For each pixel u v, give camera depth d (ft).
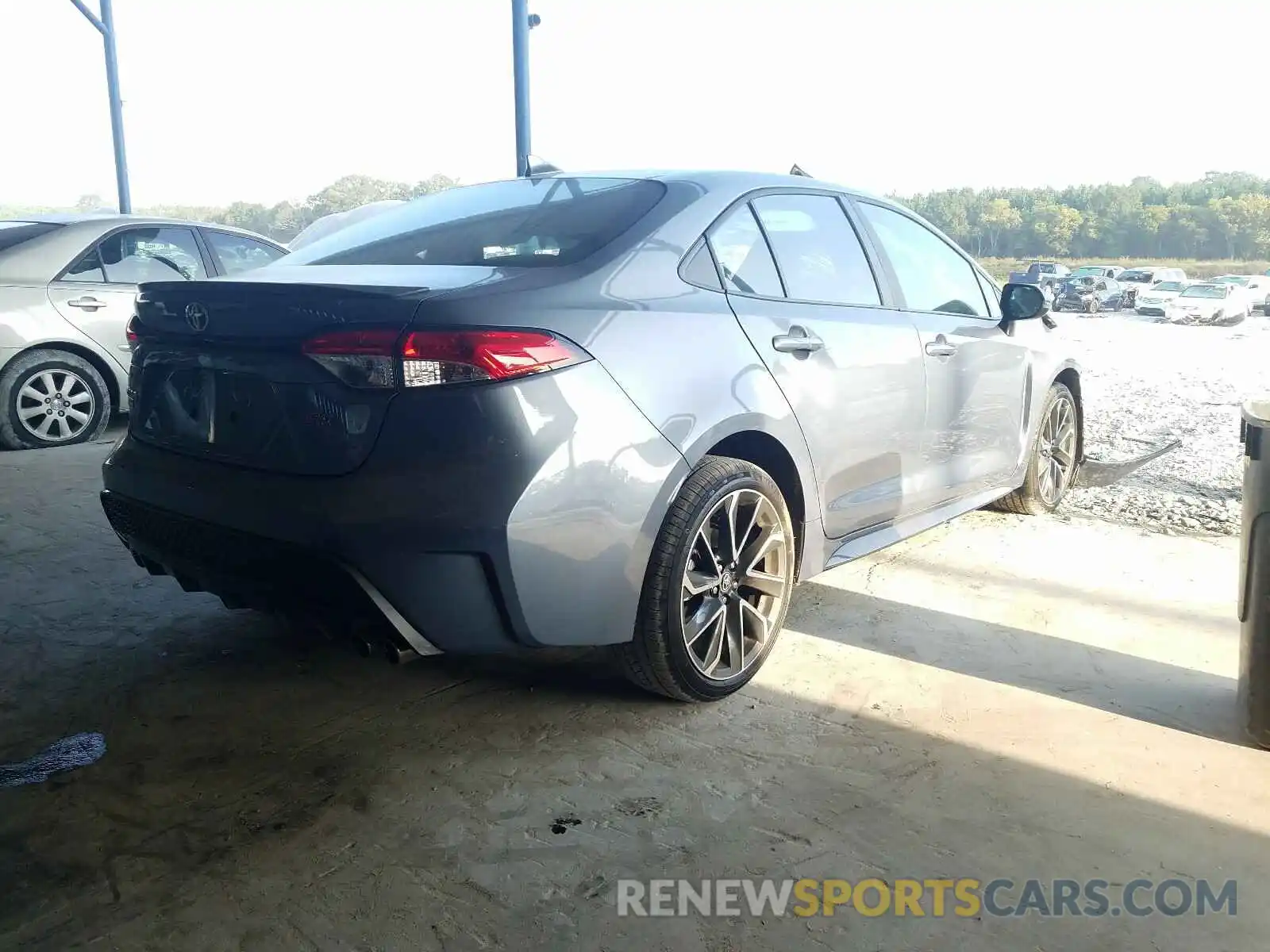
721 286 9.05
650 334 8.08
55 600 11.48
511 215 9.39
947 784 7.67
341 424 7.25
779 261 9.86
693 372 8.29
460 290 7.40
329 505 7.22
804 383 9.43
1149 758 8.06
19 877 6.52
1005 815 7.26
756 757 8.08
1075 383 15.90
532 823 7.15
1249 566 8.05
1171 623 10.98
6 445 19.83
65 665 9.78
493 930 6.04
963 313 12.79
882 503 10.94
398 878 6.53
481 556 7.22
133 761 8.00
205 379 8.20
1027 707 8.95
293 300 7.39
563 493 7.37
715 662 8.89
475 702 9.07
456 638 7.52
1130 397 28.60
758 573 9.27
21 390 19.76
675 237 8.86
